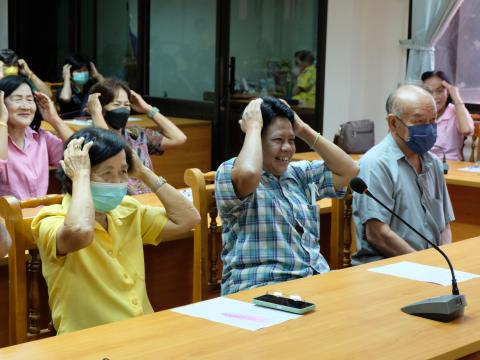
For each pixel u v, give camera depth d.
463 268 2.61
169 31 7.20
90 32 7.90
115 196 2.39
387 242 3.15
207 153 6.77
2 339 2.76
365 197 3.18
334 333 1.94
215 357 1.77
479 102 6.59
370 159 3.23
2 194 3.83
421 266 2.61
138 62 7.46
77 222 2.24
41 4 8.13
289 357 1.78
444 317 2.04
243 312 2.09
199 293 2.94
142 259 2.51
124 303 2.37
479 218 4.66
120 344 1.84
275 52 6.94
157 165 6.40
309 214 2.74
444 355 1.83
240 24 6.78
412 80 6.64
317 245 2.76
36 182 3.91
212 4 6.76
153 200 3.58
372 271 2.53
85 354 1.77
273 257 2.63
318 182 2.87
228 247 2.70
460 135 5.64
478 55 6.54
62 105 6.49
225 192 2.60
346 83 7.11
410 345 1.88
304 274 2.64
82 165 2.33
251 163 2.54
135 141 4.16
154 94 7.40
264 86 6.93
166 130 4.42
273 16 6.90
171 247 3.15
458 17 6.60
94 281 2.35
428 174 3.30
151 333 1.92
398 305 2.18
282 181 2.74
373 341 1.90
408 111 3.19
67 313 2.34
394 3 6.91
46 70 8.20
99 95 3.99
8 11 8.09
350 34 7.04
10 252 2.41
